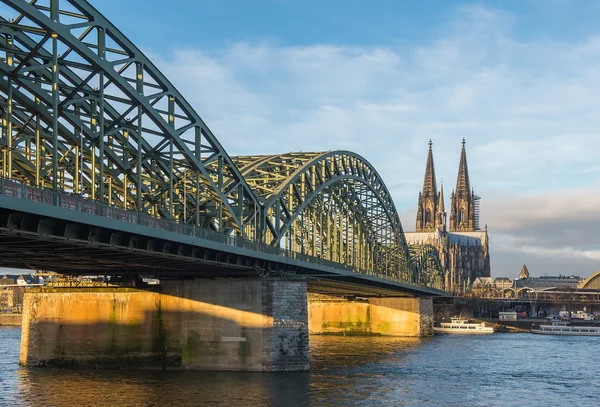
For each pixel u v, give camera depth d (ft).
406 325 553.23
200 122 242.17
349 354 373.81
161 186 242.17
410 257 596.29
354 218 424.46
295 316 272.72
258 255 257.75
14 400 215.51
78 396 220.64
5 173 179.01
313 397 222.89
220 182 258.37
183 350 272.92
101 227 174.91
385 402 222.07
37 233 158.30
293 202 337.31
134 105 209.67
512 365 338.75
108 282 284.41
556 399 239.71
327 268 325.01
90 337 284.41
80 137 193.77
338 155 390.21
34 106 186.70
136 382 244.01
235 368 266.36
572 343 508.12
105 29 194.18
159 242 208.64
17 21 180.86
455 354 389.80
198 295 273.33
